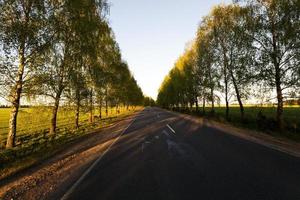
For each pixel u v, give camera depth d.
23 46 14.25
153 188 6.91
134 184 7.32
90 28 19.69
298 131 18.84
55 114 22.03
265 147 13.21
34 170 9.57
